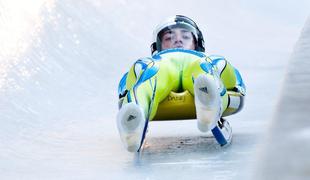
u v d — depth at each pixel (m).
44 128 20.67
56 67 30.69
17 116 21.92
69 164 15.53
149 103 15.13
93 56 35.59
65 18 37.84
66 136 19.39
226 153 15.52
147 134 19.56
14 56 29.09
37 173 14.72
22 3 35.09
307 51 18.27
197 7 58.81
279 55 43.69
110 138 18.95
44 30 34.25
